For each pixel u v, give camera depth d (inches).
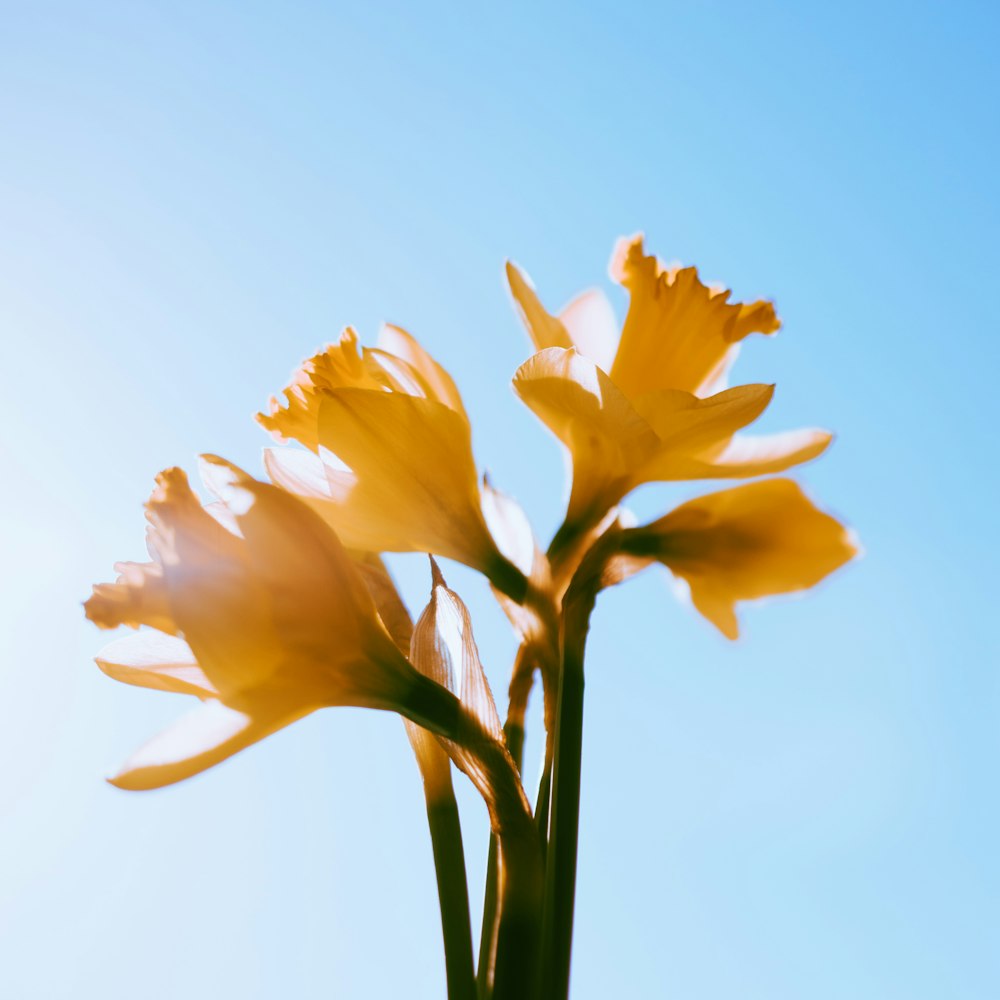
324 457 16.0
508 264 17.3
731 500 17.2
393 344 16.8
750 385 15.8
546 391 15.8
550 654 15.8
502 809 14.9
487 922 15.1
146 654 15.0
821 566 17.1
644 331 17.5
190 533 14.8
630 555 17.0
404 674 15.1
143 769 14.8
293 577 14.8
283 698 14.9
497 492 16.2
